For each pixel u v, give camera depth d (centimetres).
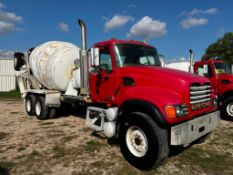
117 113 488
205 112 477
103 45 541
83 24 582
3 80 2478
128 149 444
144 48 573
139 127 421
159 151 396
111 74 521
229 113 832
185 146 542
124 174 408
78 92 766
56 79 793
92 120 573
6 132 681
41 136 632
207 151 512
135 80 475
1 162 459
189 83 425
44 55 842
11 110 1134
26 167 437
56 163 454
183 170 421
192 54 780
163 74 448
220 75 864
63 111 952
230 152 507
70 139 599
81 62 598
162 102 402
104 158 475
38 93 876
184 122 415
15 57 1016
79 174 409
